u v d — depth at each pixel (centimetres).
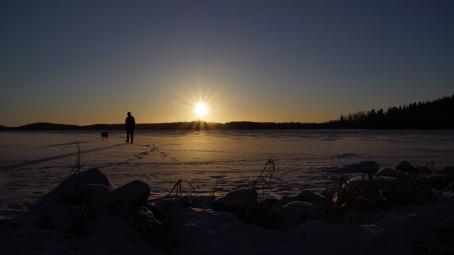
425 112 12150
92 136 5066
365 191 696
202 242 546
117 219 598
